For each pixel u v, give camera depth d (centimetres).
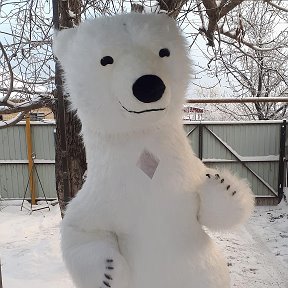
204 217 188
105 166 170
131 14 170
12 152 877
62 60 182
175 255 171
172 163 171
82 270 164
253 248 646
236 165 890
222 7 342
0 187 891
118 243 174
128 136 168
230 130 873
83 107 167
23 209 853
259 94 1094
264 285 518
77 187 423
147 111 153
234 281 529
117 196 168
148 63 154
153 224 169
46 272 514
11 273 519
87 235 173
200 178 184
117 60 158
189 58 176
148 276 171
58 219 774
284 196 887
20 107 428
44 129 863
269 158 879
